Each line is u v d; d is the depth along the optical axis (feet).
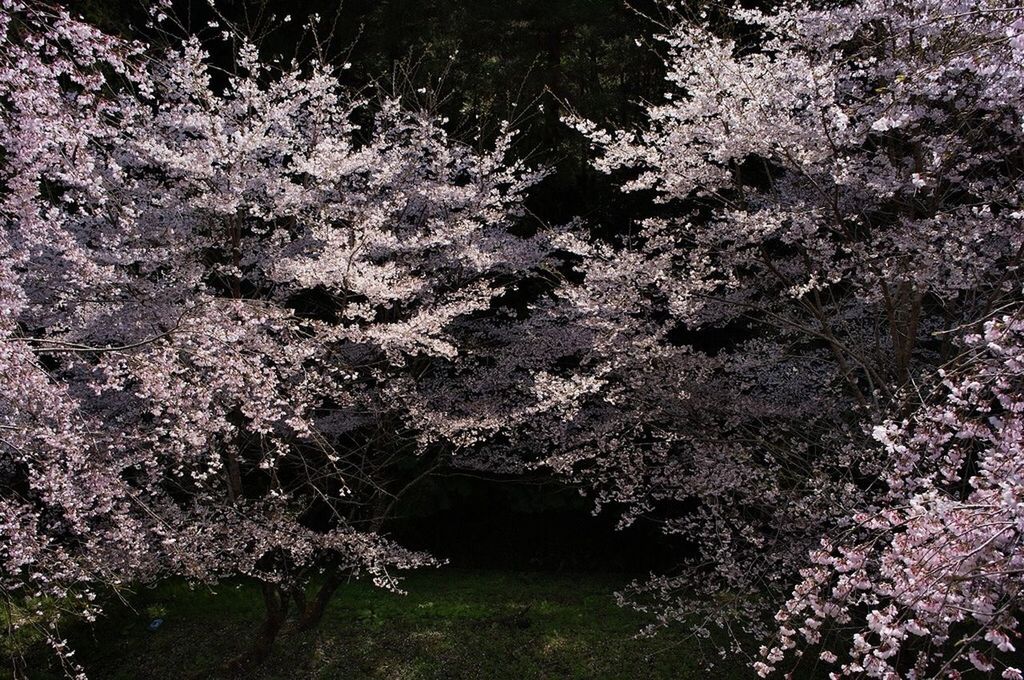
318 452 24.04
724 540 20.04
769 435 21.76
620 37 31.48
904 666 17.44
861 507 17.15
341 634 23.76
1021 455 8.80
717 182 19.56
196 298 16.97
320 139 21.15
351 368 21.03
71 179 14.99
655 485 24.16
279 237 20.98
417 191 22.39
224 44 31.27
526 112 31.40
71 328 17.63
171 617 25.39
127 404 19.07
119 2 28.40
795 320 22.06
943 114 16.37
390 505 23.09
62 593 16.72
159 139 20.03
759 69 17.43
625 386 21.70
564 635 23.80
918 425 12.05
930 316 21.95
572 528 32.01
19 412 14.26
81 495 15.21
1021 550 8.36
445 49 32.30
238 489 20.38
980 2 14.49
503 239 24.71
